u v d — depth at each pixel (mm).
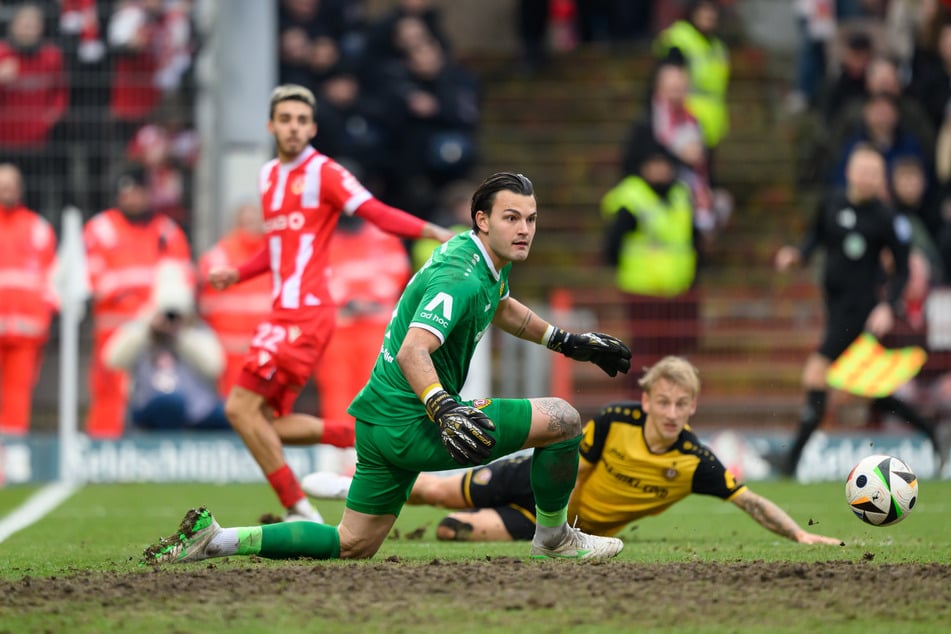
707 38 52125
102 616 15516
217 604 16031
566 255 58406
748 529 28344
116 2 49812
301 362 26125
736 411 45469
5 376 42906
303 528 19844
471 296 18656
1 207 42875
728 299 46406
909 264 40562
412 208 51188
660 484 24516
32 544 25312
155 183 49250
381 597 16328
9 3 50188
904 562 20188
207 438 43031
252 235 43344
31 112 49188
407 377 18219
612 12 64688
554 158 62125
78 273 42250
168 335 43219
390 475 19734
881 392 41312
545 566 18906
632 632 14789
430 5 53031
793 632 14836
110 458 42688
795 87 62219
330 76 51031
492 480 25281
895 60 55125
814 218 41156
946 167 51000
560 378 44438
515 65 65750
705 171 51031
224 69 51219
